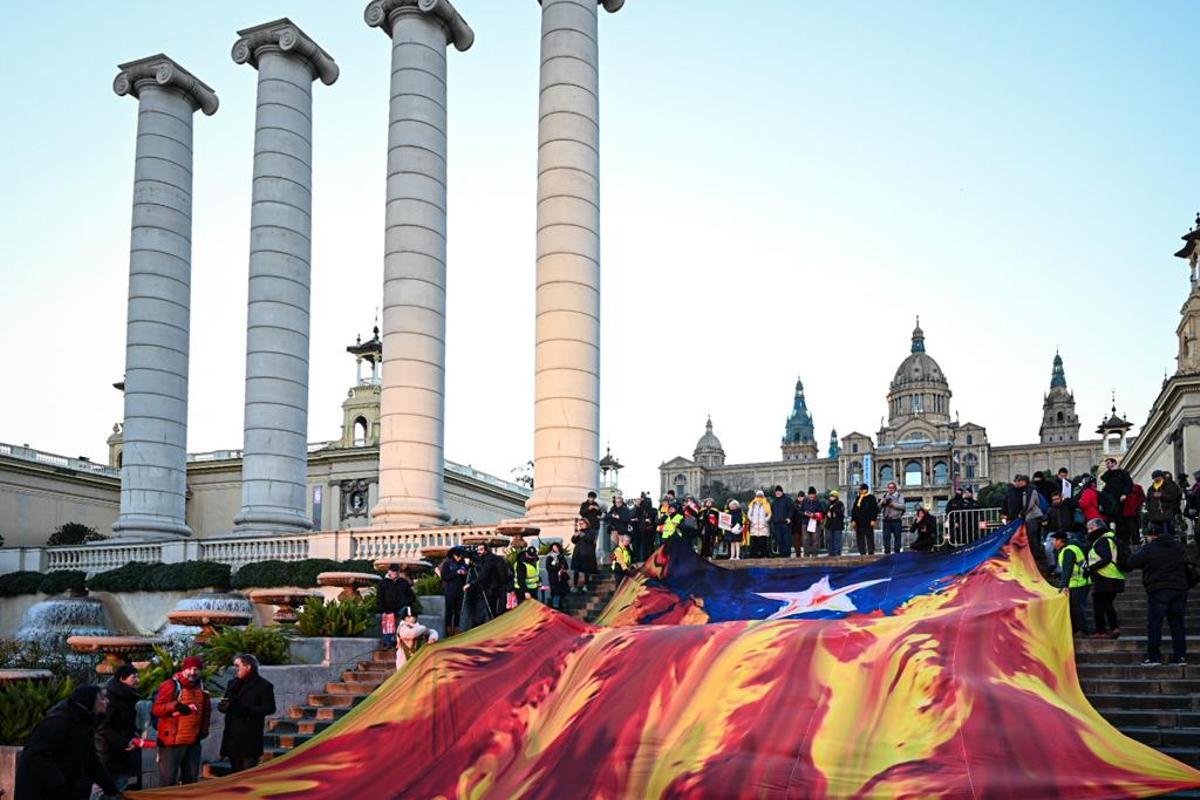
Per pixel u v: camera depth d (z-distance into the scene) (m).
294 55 38.84
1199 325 43.88
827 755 10.90
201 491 65.31
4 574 38.47
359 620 21.09
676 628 14.03
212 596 33.19
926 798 9.80
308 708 17.98
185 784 13.39
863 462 152.12
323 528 63.38
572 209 32.00
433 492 33.78
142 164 40.69
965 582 15.89
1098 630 16.55
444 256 35.47
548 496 30.55
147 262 40.09
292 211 38.00
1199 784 9.40
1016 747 10.33
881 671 11.98
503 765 12.46
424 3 35.34
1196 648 15.79
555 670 13.87
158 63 40.69
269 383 36.66
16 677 15.73
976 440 147.50
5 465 55.12
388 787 12.40
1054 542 20.22
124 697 12.94
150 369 39.62
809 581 17.97
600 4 36.53
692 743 11.70
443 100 36.31
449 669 13.95
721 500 162.62
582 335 31.53
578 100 32.75
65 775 10.39
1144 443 53.44
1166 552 14.98
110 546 37.81
